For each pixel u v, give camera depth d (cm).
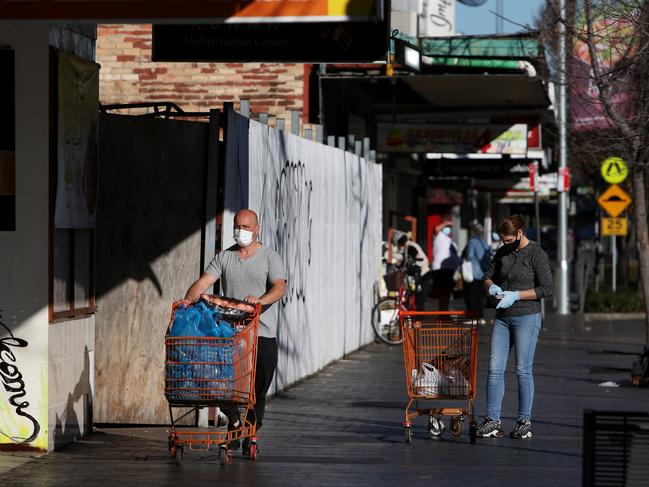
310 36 2267
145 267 2483
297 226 3200
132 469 1998
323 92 4619
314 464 2064
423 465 2062
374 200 4553
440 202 7994
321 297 3559
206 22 1797
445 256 5238
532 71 4300
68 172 2167
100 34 4553
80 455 2119
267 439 2339
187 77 4534
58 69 2117
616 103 3925
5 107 2095
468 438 2377
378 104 5550
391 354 4088
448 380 2316
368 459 2120
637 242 3938
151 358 2477
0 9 1819
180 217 2484
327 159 3634
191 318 1961
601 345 4544
